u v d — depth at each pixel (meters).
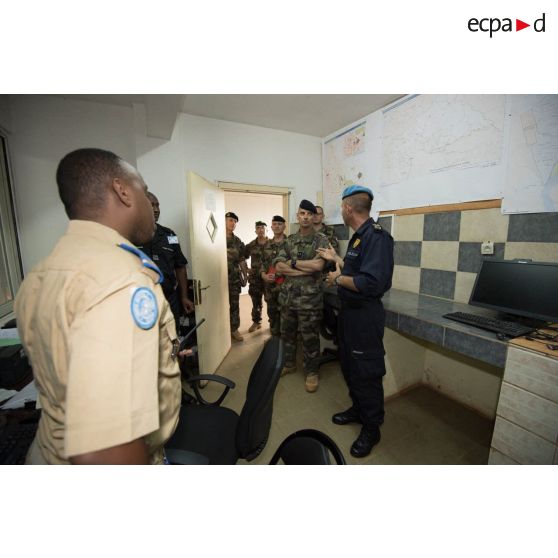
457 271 1.90
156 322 0.51
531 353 1.05
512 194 1.58
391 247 1.43
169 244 2.11
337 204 3.12
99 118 2.31
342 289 1.51
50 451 0.54
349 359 1.51
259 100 2.37
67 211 0.60
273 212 6.04
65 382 0.47
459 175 1.85
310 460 0.59
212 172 2.79
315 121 2.81
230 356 2.80
